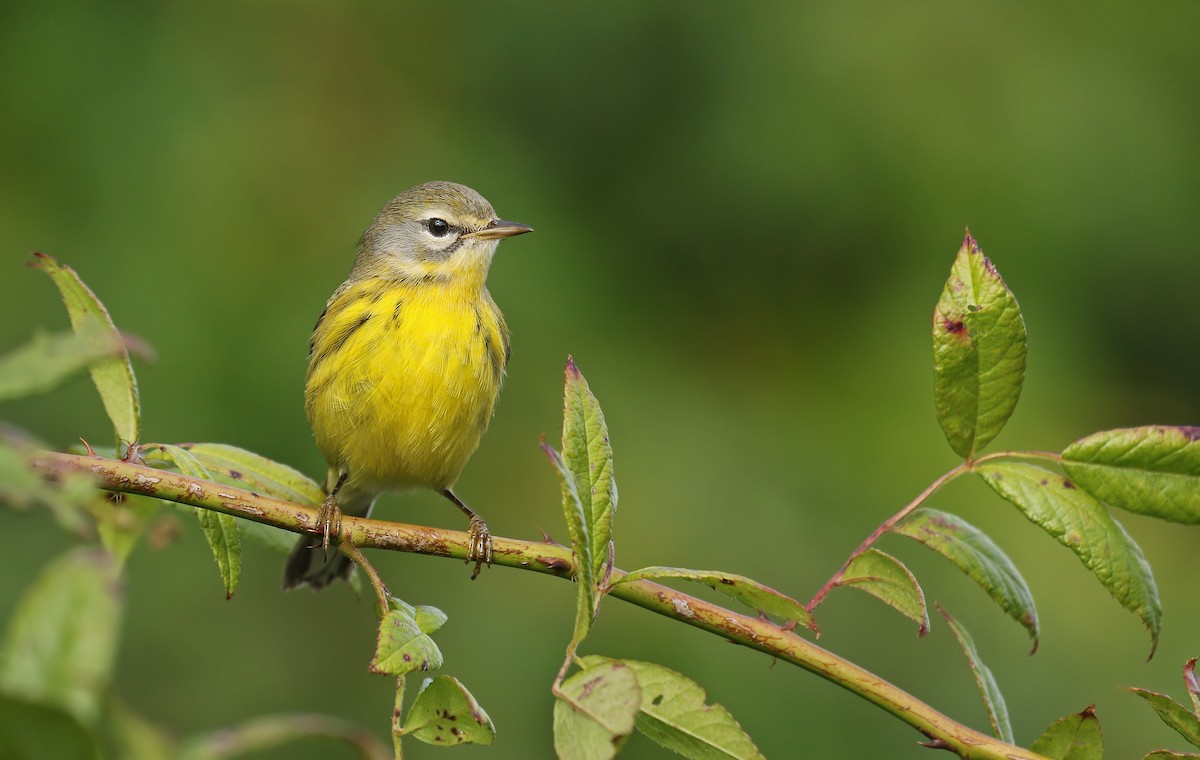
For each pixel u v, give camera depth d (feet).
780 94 47.01
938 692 37.09
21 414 37.35
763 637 14.71
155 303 40.55
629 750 31.71
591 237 47.50
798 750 35.14
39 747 6.96
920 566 40.40
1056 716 37.45
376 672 12.81
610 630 37.19
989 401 15.15
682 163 47.85
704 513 41.63
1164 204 46.73
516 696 36.24
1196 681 13.98
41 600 7.06
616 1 47.60
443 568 38.45
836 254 47.78
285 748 34.94
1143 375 48.34
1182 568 42.80
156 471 14.94
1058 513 14.83
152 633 35.99
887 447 44.24
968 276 15.15
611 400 43.42
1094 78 47.37
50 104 42.73
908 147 46.32
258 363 40.65
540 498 41.47
